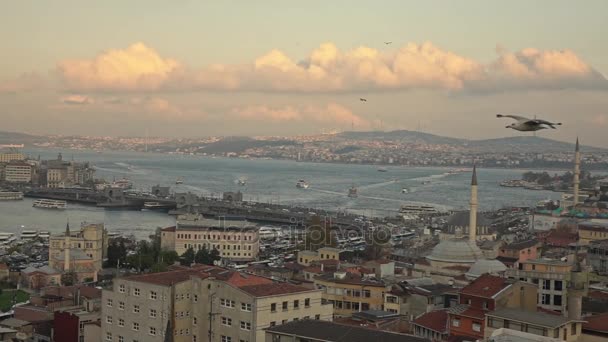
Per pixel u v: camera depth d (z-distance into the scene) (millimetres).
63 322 196000
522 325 130250
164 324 161625
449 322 155500
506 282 160375
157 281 165250
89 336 190500
